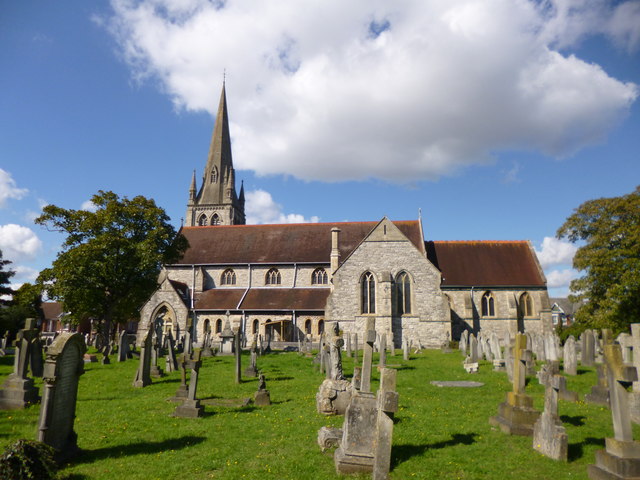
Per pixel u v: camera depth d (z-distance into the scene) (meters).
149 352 21.73
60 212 41.94
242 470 9.70
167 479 9.21
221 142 93.31
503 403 13.17
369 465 9.44
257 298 51.41
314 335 48.00
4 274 55.16
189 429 12.95
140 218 43.97
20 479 7.60
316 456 10.52
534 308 49.12
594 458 10.30
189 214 87.38
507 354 22.27
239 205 94.50
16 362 16.50
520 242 54.56
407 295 44.91
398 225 55.94
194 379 14.96
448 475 9.39
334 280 45.75
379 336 41.41
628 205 41.75
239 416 14.52
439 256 53.56
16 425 13.30
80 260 39.41
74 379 10.85
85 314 46.03
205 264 55.25
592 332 26.95
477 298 49.81
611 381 9.22
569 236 47.66
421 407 15.55
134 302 48.00
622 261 40.28
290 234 58.78
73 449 10.58
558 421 10.70
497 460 10.23
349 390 14.95
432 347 43.16
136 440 11.85
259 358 33.84
